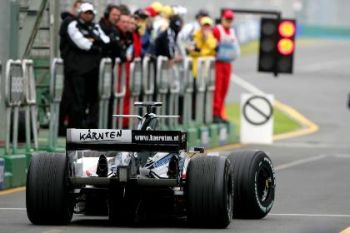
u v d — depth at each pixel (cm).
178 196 4062
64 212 4031
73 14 7012
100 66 6775
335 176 6450
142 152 4059
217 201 3947
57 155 4034
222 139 8900
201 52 8562
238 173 4312
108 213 4097
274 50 8412
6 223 4144
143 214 4100
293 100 14600
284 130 11031
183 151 4100
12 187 5631
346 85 17125
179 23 8131
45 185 3984
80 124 6925
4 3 6462
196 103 8475
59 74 6262
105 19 7069
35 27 6844
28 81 5981
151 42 7750
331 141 9844
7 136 5719
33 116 6075
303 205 4950
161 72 7656
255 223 4241
